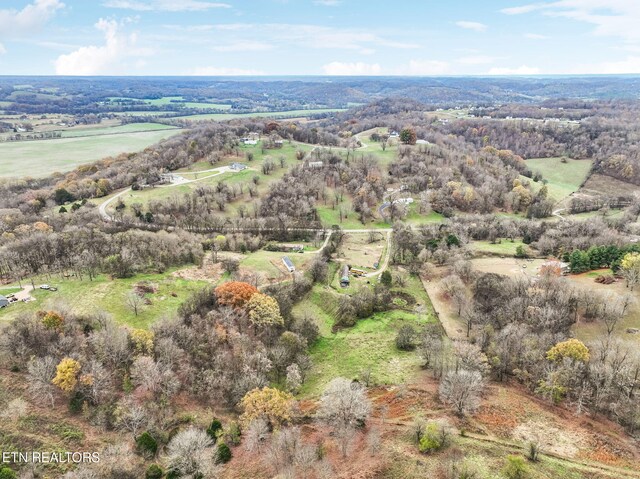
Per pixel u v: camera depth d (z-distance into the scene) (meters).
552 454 68.75
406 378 92.88
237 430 75.56
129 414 74.25
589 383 81.56
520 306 107.31
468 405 78.00
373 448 69.94
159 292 116.44
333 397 77.50
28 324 89.25
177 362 89.31
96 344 87.31
